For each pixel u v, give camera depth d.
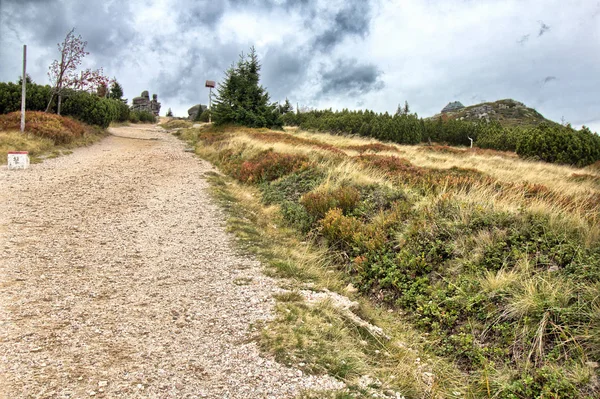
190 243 7.62
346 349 4.32
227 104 32.41
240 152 17.55
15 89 24.31
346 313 5.27
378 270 6.69
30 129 17.84
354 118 44.31
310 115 52.75
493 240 6.28
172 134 35.25
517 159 26.06
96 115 28.38
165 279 5.88
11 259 5.91
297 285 6.02
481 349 4.52
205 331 4.43
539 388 3.77
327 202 9.42
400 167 13.07
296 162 13.50
